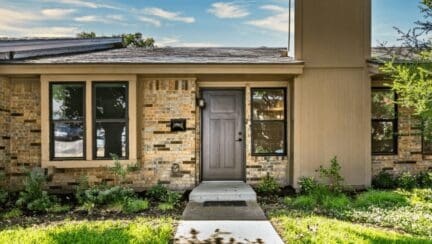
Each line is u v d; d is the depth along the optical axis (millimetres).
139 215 6008
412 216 5703
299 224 5195
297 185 8109
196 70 7648
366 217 5707
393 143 8820
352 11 8297
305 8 8234
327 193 7258
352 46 8250
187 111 8180
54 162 7672
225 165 8766
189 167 8141
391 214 5836
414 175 8625
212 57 8492
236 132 8758
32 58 8055
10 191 7898
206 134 8773
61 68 7504
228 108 8766
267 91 8680
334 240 4457
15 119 8008
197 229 5062
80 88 7820
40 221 5656
